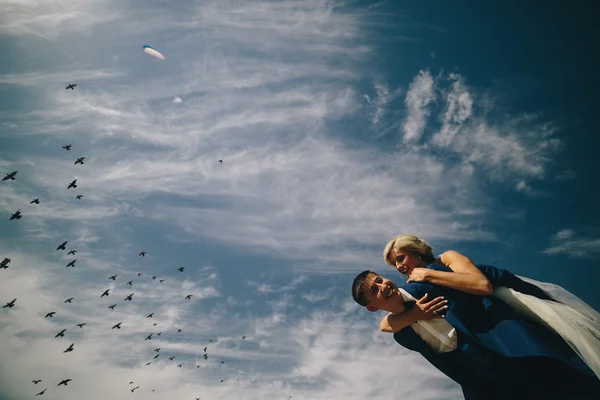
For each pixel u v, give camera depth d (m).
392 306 2.77
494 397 2.53
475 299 2.66
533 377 2.38
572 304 2.69
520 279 2.80
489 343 2.47
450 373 2.69
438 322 2.69
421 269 2.86
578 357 2.42
